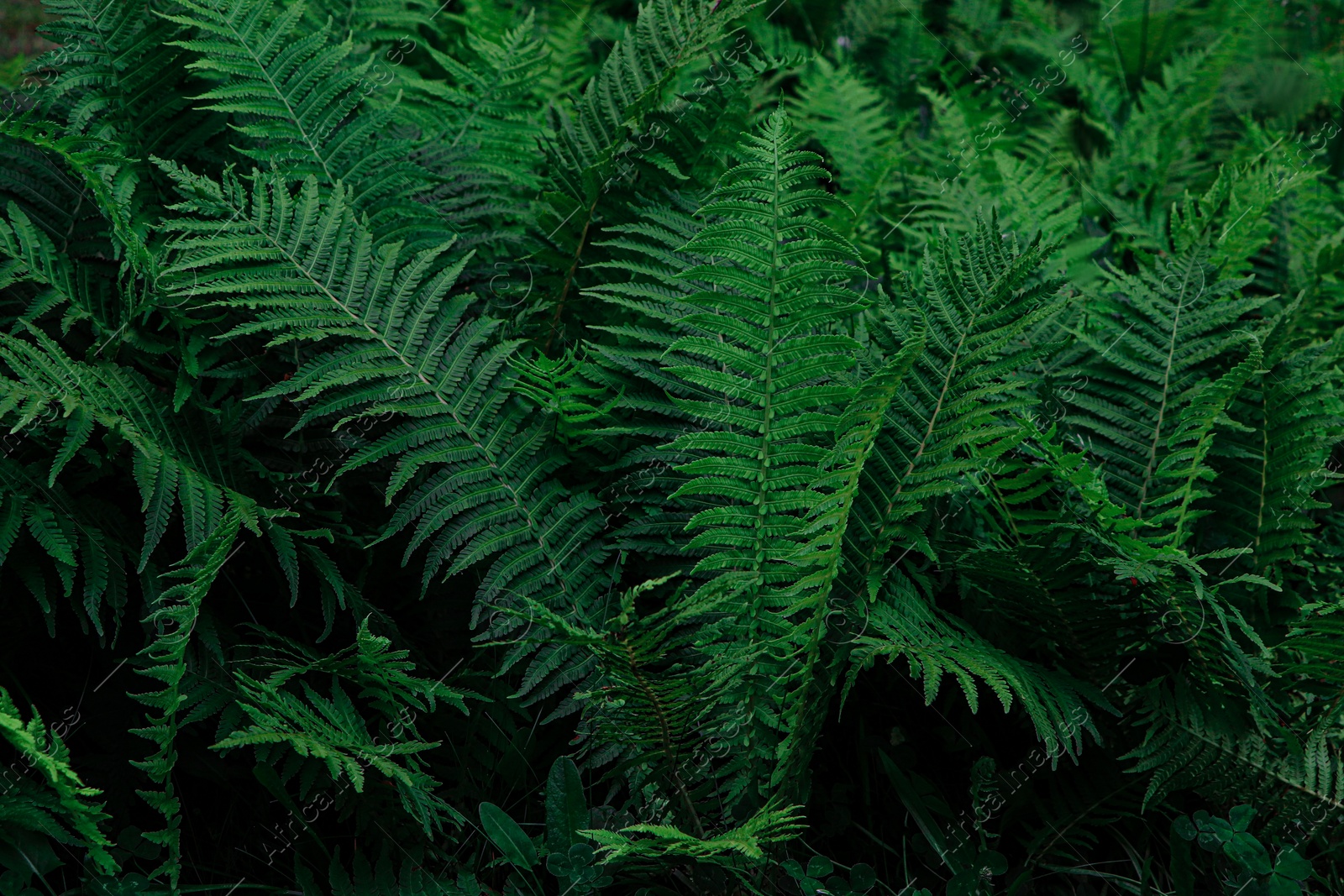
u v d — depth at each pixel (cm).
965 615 302
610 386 297
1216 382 295
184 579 291
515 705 292
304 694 291
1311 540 302
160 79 299
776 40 395
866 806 296
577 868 282
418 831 288
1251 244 324
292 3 324
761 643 281
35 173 296
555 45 367
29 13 371
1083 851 296
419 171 306
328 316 289
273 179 294
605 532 297
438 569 299
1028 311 288
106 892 276
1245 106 391
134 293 293
